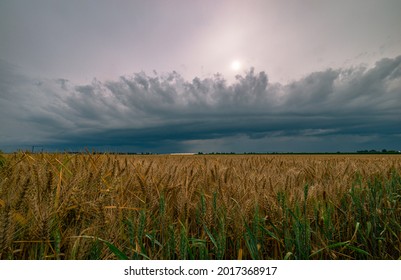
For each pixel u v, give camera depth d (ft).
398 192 11.13
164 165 14.32
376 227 8.34
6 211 4.95
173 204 8.32
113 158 12.53
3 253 5.00
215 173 11.29
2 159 11.50
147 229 6.83
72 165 9.93
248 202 7.54
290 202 8.10
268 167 16.69
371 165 16.80
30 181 6.35
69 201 6.20
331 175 12.73
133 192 8.63
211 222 6.97
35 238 5.22
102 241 5.62
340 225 8.68
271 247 7.65
